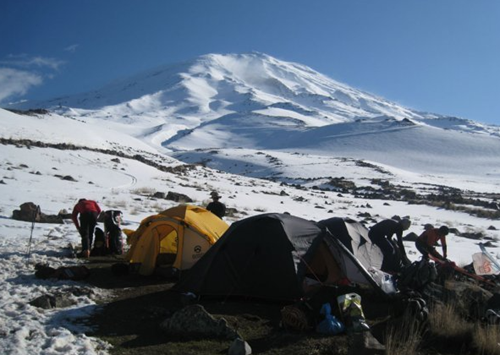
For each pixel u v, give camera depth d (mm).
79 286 8430
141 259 9891
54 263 10094
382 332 6785
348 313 6824
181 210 10445
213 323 6504
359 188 68750
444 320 6801
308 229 8906
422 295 8078
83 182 29297
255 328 6910
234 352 5773
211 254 8523
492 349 6055
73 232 13875
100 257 11320
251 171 102438
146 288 8844
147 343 6160
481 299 7672
